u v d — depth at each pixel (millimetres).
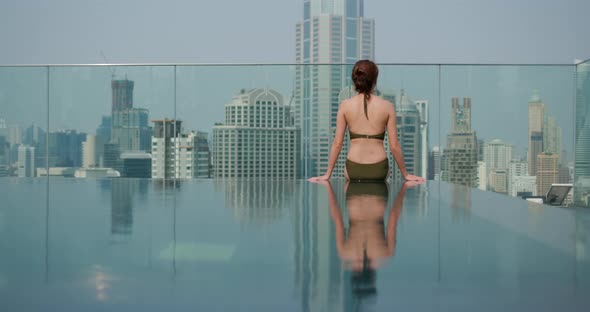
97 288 789
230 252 1040
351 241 1157
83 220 1480
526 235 1251
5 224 1421
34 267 918
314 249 1066
